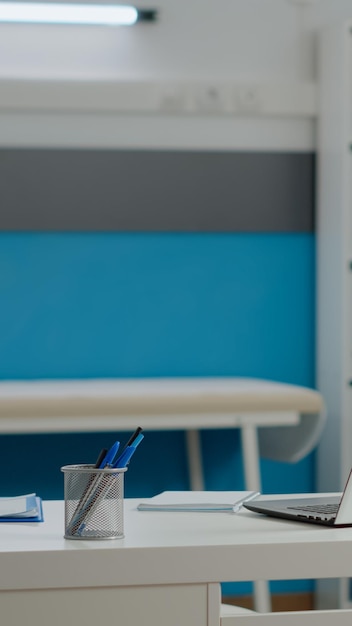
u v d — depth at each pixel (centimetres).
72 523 111
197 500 138
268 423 295
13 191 351
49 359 354
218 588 106
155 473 357
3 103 346
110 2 354
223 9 365
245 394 292
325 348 361
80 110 352
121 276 358
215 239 365
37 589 103
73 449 351
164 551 105
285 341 369
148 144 359
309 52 371
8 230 350
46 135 353
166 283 361
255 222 367
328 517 121
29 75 351
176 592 105
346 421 348
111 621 104
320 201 365
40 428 280
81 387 316
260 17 368
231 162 365
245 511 133
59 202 353
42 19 349
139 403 285
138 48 359
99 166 356
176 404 287
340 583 344
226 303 365
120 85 353
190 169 362
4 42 350
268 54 369
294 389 302
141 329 360
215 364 364
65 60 354
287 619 108
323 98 362
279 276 369
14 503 135
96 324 356
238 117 365
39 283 353
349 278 350
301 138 370
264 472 364
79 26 354
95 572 103
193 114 361
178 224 361
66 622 103
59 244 354
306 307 371
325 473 358
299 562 108
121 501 112
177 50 362
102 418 284
